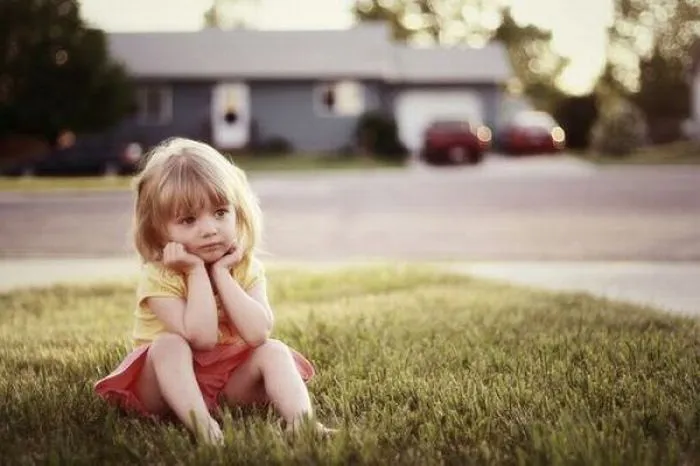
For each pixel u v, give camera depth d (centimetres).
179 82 3647
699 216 1355
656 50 5662
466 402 340
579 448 272
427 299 658
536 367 403
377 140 3288
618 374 396
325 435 298
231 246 328
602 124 3522
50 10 2883
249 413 332
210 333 314
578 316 560
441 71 4128
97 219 1395
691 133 4697
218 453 274
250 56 3716
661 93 5544
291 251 1042
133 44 3750
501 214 1414
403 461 273
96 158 2516
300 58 3709
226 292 322
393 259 976
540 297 669
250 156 3416
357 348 462
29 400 352
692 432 297
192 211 318
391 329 516
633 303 643
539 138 3581
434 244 1092
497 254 1005
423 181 2178
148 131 3647
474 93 4144
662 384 374
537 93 7081
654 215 1375
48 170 2511
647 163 3016
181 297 324
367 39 3847
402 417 325
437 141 2981
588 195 1730
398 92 4144
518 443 292
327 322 539
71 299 686
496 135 4134
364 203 1611
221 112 3675
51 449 290
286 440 290
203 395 329
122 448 288
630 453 268
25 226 1307
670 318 556
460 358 430
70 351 466
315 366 427
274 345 327
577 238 1127
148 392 326
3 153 3142
